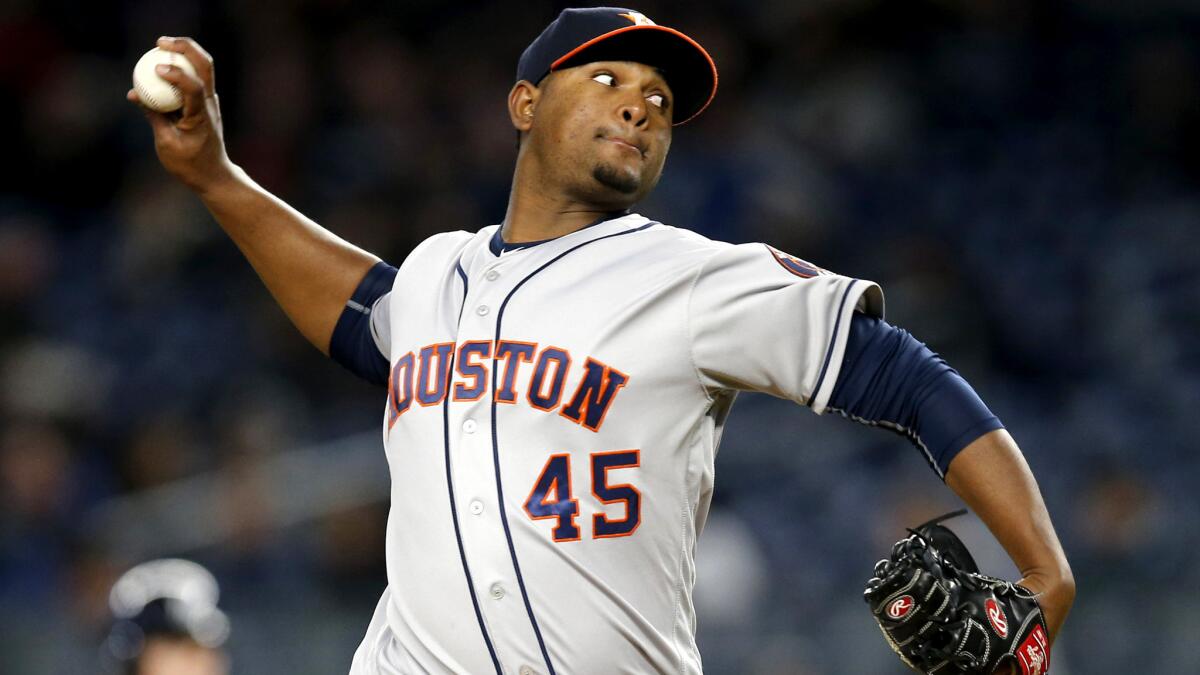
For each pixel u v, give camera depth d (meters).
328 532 28.91
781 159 40.66
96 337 37.56
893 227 39.75
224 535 28.64
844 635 26.48
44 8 45.56
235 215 11.20
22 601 28.09
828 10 44.66
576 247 9.80
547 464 9.05
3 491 30.97
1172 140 41.88
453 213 40.16
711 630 26.66
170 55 10.86
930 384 9.13
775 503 30.09
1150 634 25.78
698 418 9.31
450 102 44.44
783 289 9.27
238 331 36.91
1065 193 40.34
